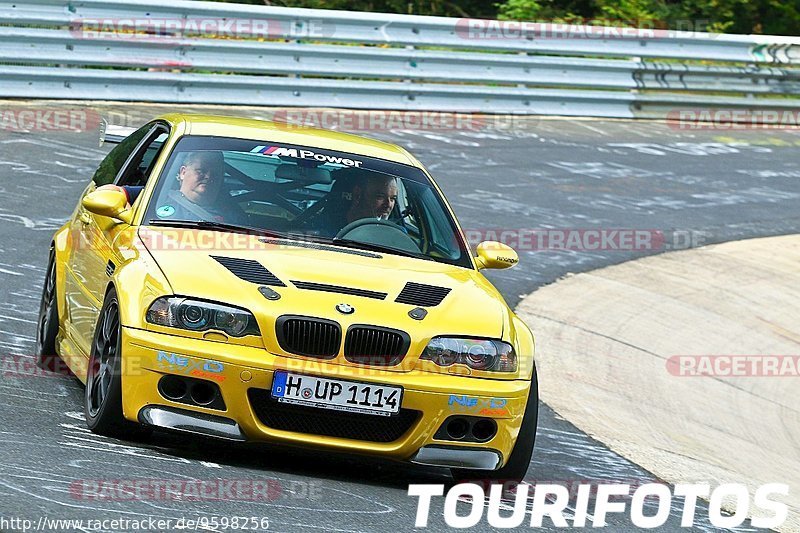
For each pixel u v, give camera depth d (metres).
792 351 27.97
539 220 32.62
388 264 14.59
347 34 39.75
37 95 35.09
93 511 10.55
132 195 15.53
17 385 15.45
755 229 35.78
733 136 46.03
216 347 12.63
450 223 16.30
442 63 41.44
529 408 13.90
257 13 38.00
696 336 27.58
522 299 27.25
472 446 13.30
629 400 22.38
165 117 17.16
